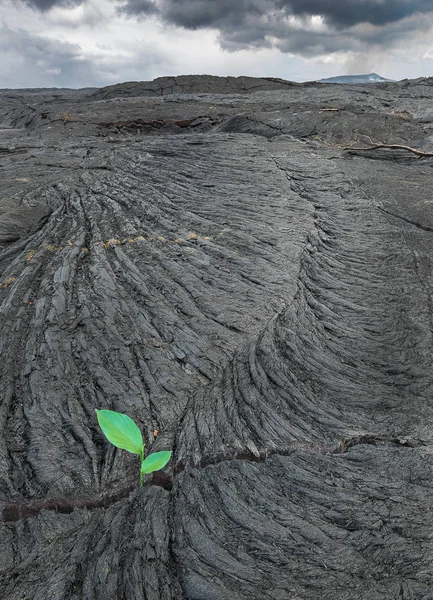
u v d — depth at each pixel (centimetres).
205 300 355
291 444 239
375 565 179
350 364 303
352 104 1039
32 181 608
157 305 348
